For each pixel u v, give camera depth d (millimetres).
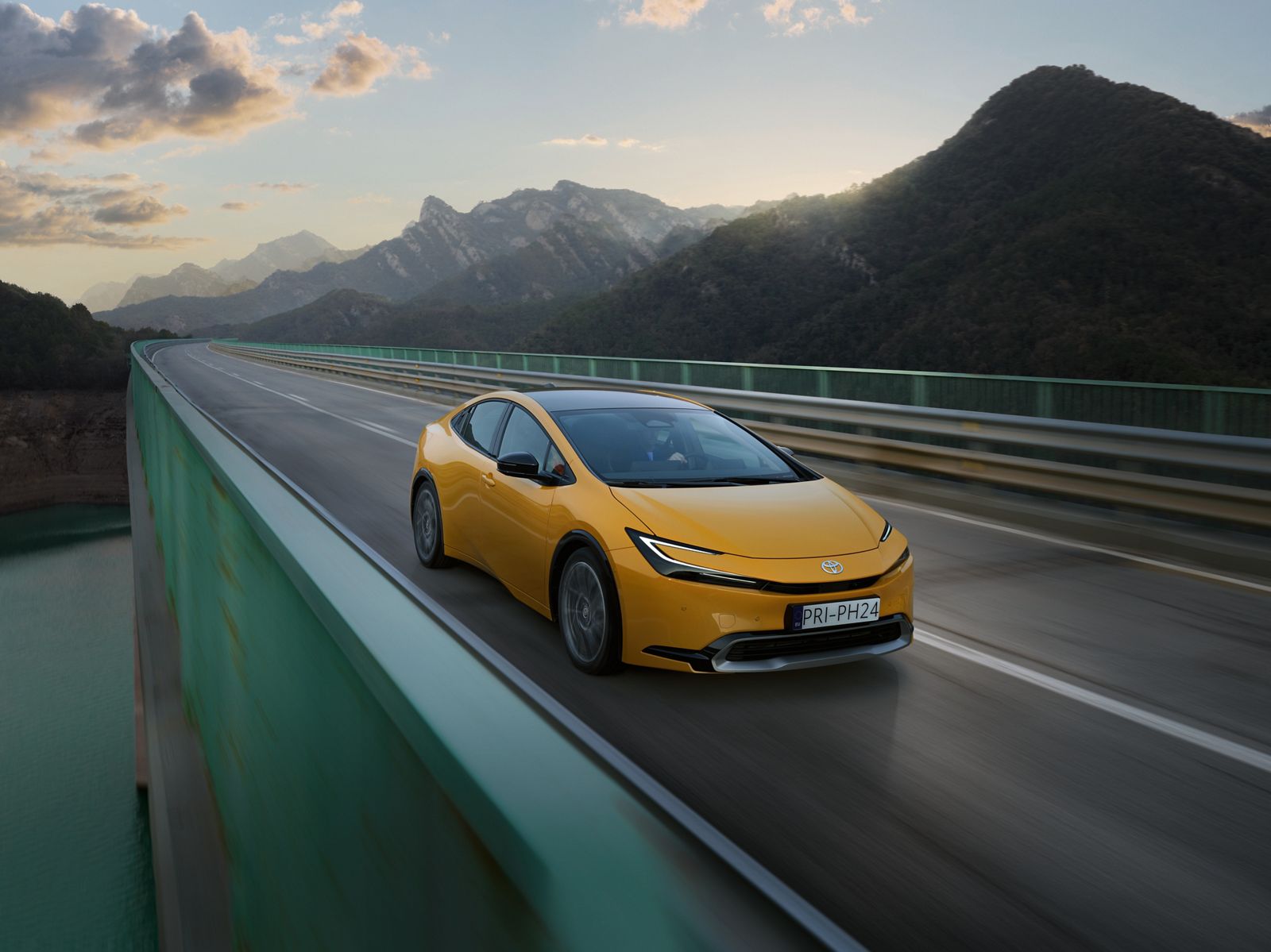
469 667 1069
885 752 3689
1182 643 5156
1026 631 5344
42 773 21531
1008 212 111188
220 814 2920
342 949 1387
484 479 5504
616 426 5324
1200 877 2799
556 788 778
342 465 11672
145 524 10305
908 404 12398
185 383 32219
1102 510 8250
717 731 3873
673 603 4094
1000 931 2521
